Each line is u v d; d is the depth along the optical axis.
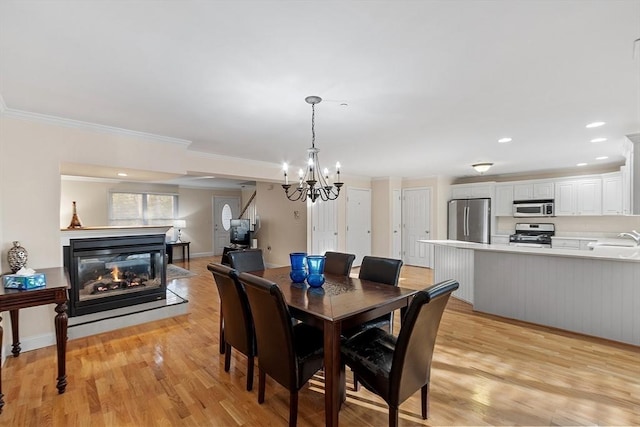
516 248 3.92
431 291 1.63
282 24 1.59
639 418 1.96
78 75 2.16
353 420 1.97
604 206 5.58
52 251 3.08
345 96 2.53
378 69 2.07
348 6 1.44
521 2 1.42
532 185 6.43
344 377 2.15
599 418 1.97
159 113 2.95
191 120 3.16
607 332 3.19
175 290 5.24
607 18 1.53
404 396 1.73
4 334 2.81
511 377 2.46
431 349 1.92
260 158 5.26
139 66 2.03
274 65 2.02
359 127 3.40
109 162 3.46
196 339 3.22
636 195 3.48
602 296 3.22
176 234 8.82
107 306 3.55
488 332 3.39
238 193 10.26
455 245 4.40
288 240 7.28
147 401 2.16
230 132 3.62
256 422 1.96
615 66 2.03
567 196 6.01
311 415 2.03
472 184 7.20
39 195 3.02
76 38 1.71
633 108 2.78
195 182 8.57
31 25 1.58
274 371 1.97
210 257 9.36
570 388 2.30
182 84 2.30
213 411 2.06
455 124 3.28
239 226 8.32
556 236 6.25
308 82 2.27
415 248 7.71
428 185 7.52
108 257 3.66
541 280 3.60
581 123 3.22
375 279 2.95
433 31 1.65
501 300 3.89
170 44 1.77
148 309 3.73
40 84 2.30
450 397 2.20
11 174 2.87
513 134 3.67
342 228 7.42
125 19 1.54
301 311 1.97
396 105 2.72
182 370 2.59
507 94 2.49
